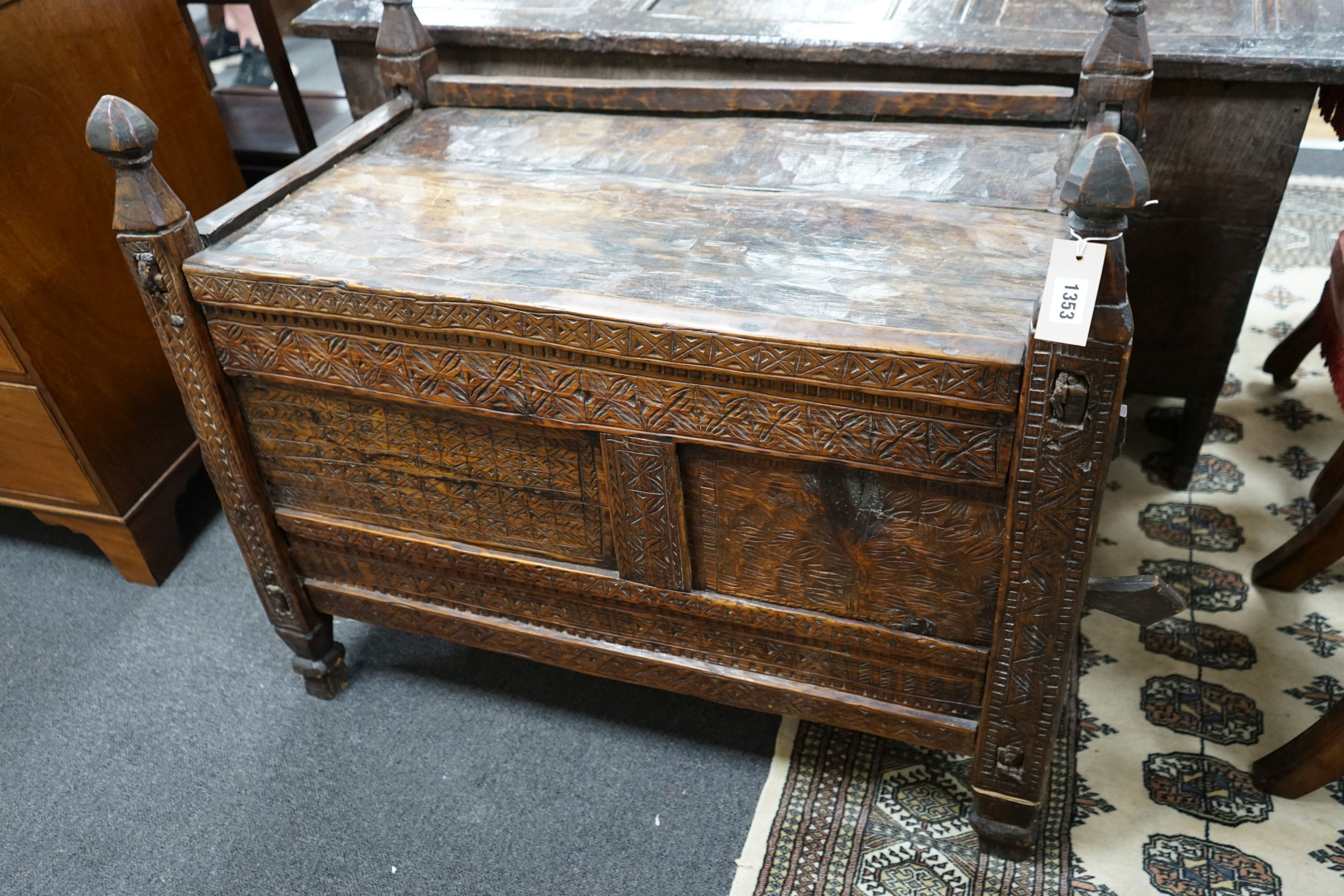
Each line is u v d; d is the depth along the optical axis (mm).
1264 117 1724
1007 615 1284
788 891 1542
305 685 1939
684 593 1488
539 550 1550
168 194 1390
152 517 2156
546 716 1853
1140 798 1637
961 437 1176
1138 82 1511
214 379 1509
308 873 1628
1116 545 2100
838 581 1396
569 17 2031
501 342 1316
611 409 1321
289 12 2801
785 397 1224
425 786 1747
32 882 1644
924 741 1503
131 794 1770
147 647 2057
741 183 1551
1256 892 1497
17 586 2217
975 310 1211
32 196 1828
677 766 1747
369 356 1403
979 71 1811
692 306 1246
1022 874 1546
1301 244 2902
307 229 1498
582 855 1620
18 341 1826
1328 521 1844
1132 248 1934
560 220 1483
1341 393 1786
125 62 2029
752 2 2051
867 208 1454
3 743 1871
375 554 1678
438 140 1767
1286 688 1800
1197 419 2107
